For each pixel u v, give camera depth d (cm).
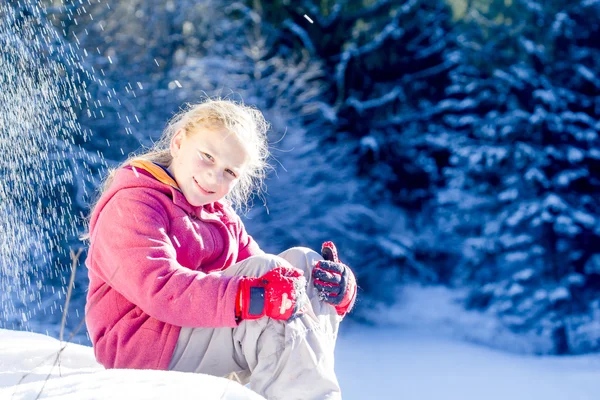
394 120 1423
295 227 1171
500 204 1245
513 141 1208
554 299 1112
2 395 113
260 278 155
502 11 1323
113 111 916
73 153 654
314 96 1322
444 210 1376
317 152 1258
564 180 1136
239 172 183
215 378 127
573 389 755
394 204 1448
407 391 745
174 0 1170
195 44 1235
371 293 1316
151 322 166
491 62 1309
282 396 148
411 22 1438
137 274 162
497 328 1147
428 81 1471
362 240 1285
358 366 897
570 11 1202
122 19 1078
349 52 1386
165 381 121
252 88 1201
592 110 1188
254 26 1321
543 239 1162
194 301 156
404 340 1126
